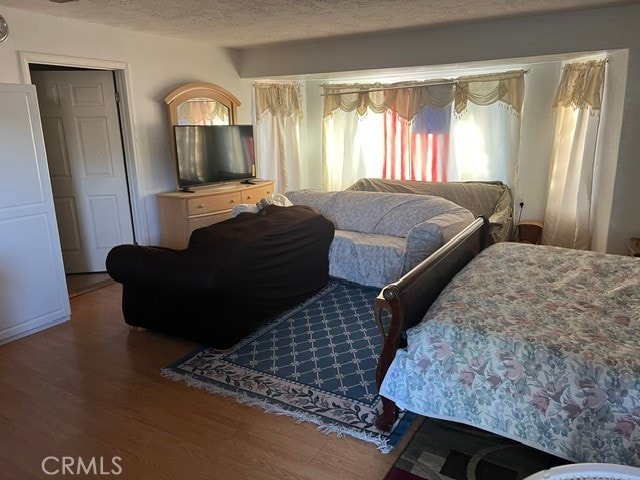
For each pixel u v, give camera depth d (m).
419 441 2.04
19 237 3.07
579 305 2.03
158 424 2.20
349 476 1.86
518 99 4.80
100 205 4.43
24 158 3.04
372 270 3.85
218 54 5.18
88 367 2.73
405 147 5.56
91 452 2.02
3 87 2.88
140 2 3.21
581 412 1.58
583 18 3.61
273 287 3.21
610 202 3.76
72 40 3.76
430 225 3.46
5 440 2.10
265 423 2.20
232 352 2.87
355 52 4.71
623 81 3.58
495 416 1.74
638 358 1.59
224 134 5.07
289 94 5.96
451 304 2.04
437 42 4.26
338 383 2.51
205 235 2.98
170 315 2.96
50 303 3.29
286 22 3.92
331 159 6.11
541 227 4.82
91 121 4.26
